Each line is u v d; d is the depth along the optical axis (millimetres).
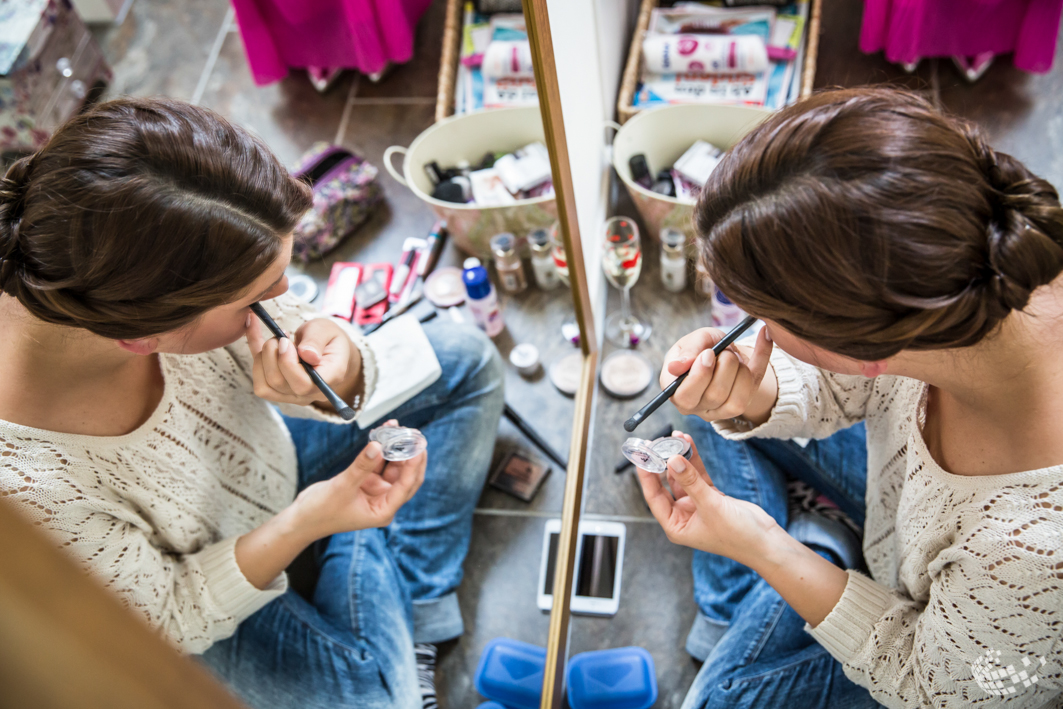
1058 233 583
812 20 1828
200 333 817
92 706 204
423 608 1261
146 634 219
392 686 1115
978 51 1795
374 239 1363
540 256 1415
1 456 810
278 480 1216
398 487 991
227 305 802
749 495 1258
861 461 1226
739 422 1078
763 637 1121
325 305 1348
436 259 1432
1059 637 753
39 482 826
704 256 698
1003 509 737
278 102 1104
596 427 1585
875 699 965
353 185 1262
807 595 945
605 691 1249
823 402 1043
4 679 180
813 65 1762
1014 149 1788
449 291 1474
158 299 705
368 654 1117
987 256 581
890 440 986
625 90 1789
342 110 1188
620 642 1359
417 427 1348
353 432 1298
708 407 905
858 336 619
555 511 1407
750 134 654
